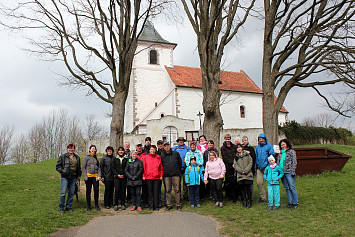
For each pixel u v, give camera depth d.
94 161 8.05
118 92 13.23
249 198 7.59
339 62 10.66
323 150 11.39
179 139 9.41
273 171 7.26
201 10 12.15
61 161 7.49
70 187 7.65
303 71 12.24
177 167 8.14
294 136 26.91
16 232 5.48
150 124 22.44
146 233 5.82
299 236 5.15
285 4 12.45
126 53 12.77
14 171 12.26
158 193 8.27
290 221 6.05
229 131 25.27
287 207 7.23
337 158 11.07
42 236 5.52
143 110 31.53
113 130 12.88
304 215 6.42
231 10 12.70
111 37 12.49
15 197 8.31
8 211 6.87
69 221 6.63
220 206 7.79
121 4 12.74
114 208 7.98
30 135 40.88
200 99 30.33
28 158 39.47
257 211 7.10
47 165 16.86
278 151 7.56
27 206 7.51
